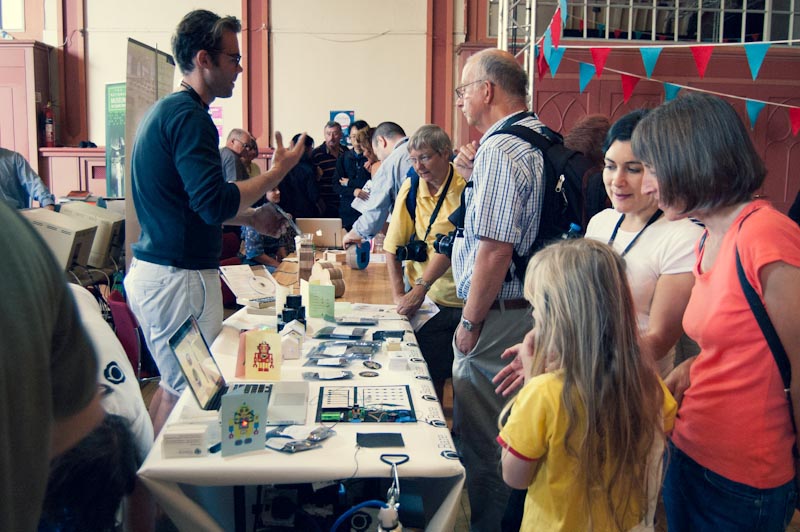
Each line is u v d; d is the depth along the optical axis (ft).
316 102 26.03
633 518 4.58
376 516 5.46
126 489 4.58
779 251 4.23
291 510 5.92
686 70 24.36
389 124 14.42
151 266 7.59
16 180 17.48
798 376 4.27
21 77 24.95
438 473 4.80
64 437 3.04
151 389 13.21
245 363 6.54
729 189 4.53
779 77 24.48
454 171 10.34
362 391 6.23
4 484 2.26
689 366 5.25
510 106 7.66
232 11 25.58
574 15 24.27
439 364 10.46
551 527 4.59
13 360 2.32
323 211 22.49
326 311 8.86
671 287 5.80
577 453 4.48
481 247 7.15
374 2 25.79
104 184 25.27
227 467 4.74
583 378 4.44
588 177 7.14
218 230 8.07
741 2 24.36
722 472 4.67
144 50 13.74
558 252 4.70
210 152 7.34
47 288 2.61
